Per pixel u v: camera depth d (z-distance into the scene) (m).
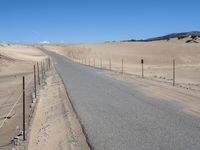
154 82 29.00
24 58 84.81
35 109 17.48
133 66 76.31
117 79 32.41
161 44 140.75
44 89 25.67
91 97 19.91
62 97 20.38
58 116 14.97
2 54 78.25
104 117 13.97
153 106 16.39
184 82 31.52
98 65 77.94
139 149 9.43
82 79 32.59
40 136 11.87
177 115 14.06
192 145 9.67
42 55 115.88
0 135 13.12
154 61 107.50
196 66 63.94
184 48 129.50
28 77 40.38
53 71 45.66
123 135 11.01
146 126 12.17
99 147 9.81
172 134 10.96
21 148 10.68
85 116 14.27
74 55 132.38
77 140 10.89
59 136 11.60
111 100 18.59
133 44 149.12
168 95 20.30
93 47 149.75
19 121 15.28
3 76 44.84
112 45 152.88
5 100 23.23
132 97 19.66
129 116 14.03
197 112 14.70
